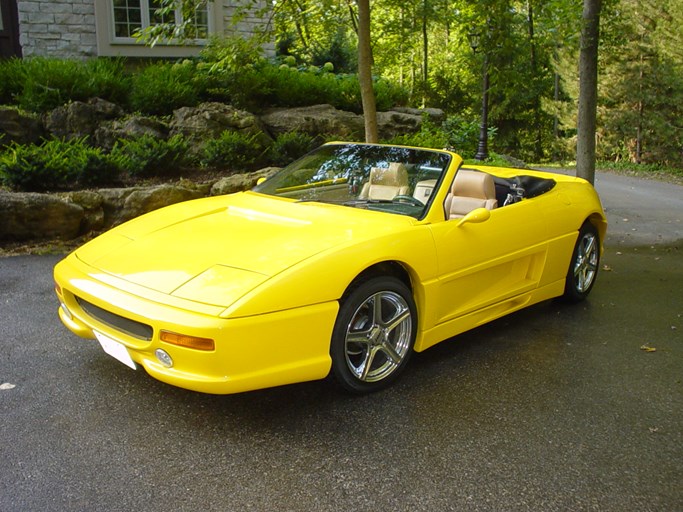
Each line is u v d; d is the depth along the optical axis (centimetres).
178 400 345
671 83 2419
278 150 953
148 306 304
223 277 315
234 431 314
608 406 352
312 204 414
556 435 318
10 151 869
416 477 279
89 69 1020
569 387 375
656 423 334
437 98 3350
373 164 437
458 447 304
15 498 257
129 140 923
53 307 491
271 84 1120
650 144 2602
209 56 1105
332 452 297
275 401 347
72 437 305
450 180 411
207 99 1082
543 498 266
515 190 479
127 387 358
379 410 339
